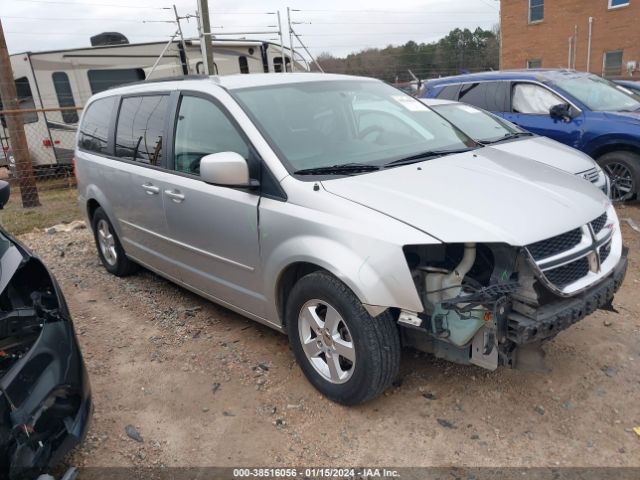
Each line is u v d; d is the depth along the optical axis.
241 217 3.53
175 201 4.09
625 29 24.19
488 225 2.79
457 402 3.24
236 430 3.12
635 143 6.84
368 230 2.88
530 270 2.75
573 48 25.92
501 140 6.46
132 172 4.61
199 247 4.00
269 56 14.25
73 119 12.91
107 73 13.00
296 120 3.74
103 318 4.68
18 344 2.52
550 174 3.60
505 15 27.83
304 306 3.27
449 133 4.33
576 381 3.38
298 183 3.25
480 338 2.80
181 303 4.88
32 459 2.27
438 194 3.08
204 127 3.90
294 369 3.67
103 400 3.46
